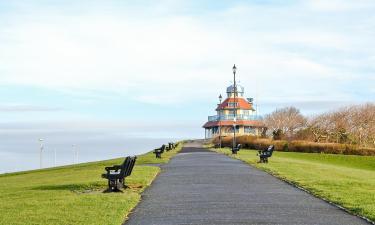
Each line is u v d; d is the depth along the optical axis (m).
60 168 52.25
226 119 123.75
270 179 25.91
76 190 22.02
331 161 55.69
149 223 13.35
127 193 20.00
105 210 15.27
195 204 16.75
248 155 53.84
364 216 14.34
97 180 25.88
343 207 16.11
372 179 28.12
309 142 72.25
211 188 21.70
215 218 13.92
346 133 92.25
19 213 15.05
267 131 115.75
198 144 114.75
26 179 38.38
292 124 113.44
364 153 64.25
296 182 23.88
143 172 29.89
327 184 22.86
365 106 94.00
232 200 17.73
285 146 72.69
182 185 23.06
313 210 15.50
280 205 16.50
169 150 68.94
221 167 35.03
